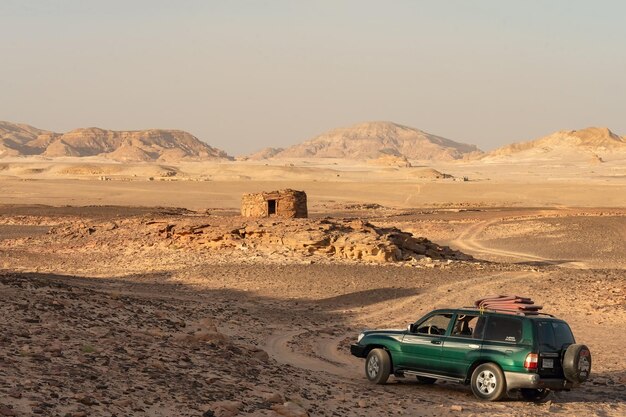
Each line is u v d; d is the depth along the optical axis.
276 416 13.31
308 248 48.22
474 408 15.80
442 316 17.67
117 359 15.63
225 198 145.88
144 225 56.53
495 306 17.42
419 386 18.41
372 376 18.19
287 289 37.44
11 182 176.62
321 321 29.64
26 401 11.54
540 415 15.45
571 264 58.22
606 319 30.56
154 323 21.92
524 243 69.94
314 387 16.77
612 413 16.06
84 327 18.61
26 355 14.48
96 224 59.47
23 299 20.56
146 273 43.22
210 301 33.53
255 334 25.50
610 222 77.00
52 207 107.44
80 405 11.94
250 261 45.28
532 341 16.19
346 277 40.34
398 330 18.25
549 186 166.50
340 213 111.00
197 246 50.69
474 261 52.84
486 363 16.59
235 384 15.39
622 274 43.19
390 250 47.03
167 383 14.39
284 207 59.72
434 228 80.56
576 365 16.20
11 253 52.09
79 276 43.00
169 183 178.12
